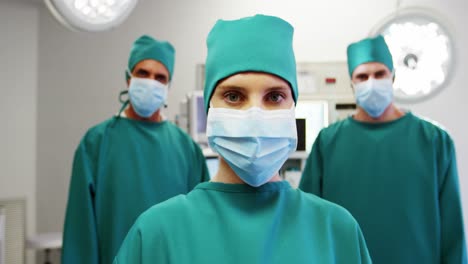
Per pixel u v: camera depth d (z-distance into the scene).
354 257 0.80
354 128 1.75
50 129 3.16
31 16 3.15
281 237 0.80
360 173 1.69
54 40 3.17
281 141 0.82
